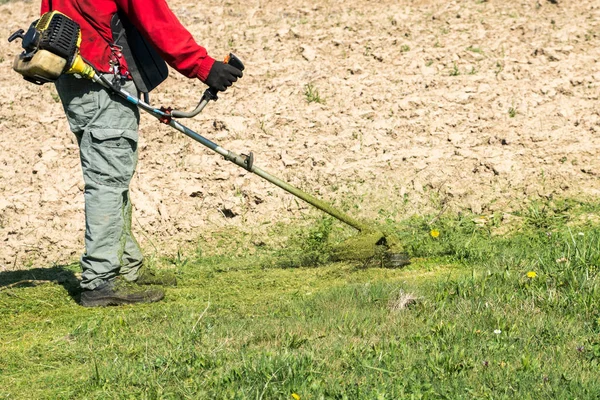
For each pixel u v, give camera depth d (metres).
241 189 12.80
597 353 6.72
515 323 7.40
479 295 8.37
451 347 6.90
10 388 6.79
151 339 7.61
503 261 9.67
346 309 8.20
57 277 10.55
